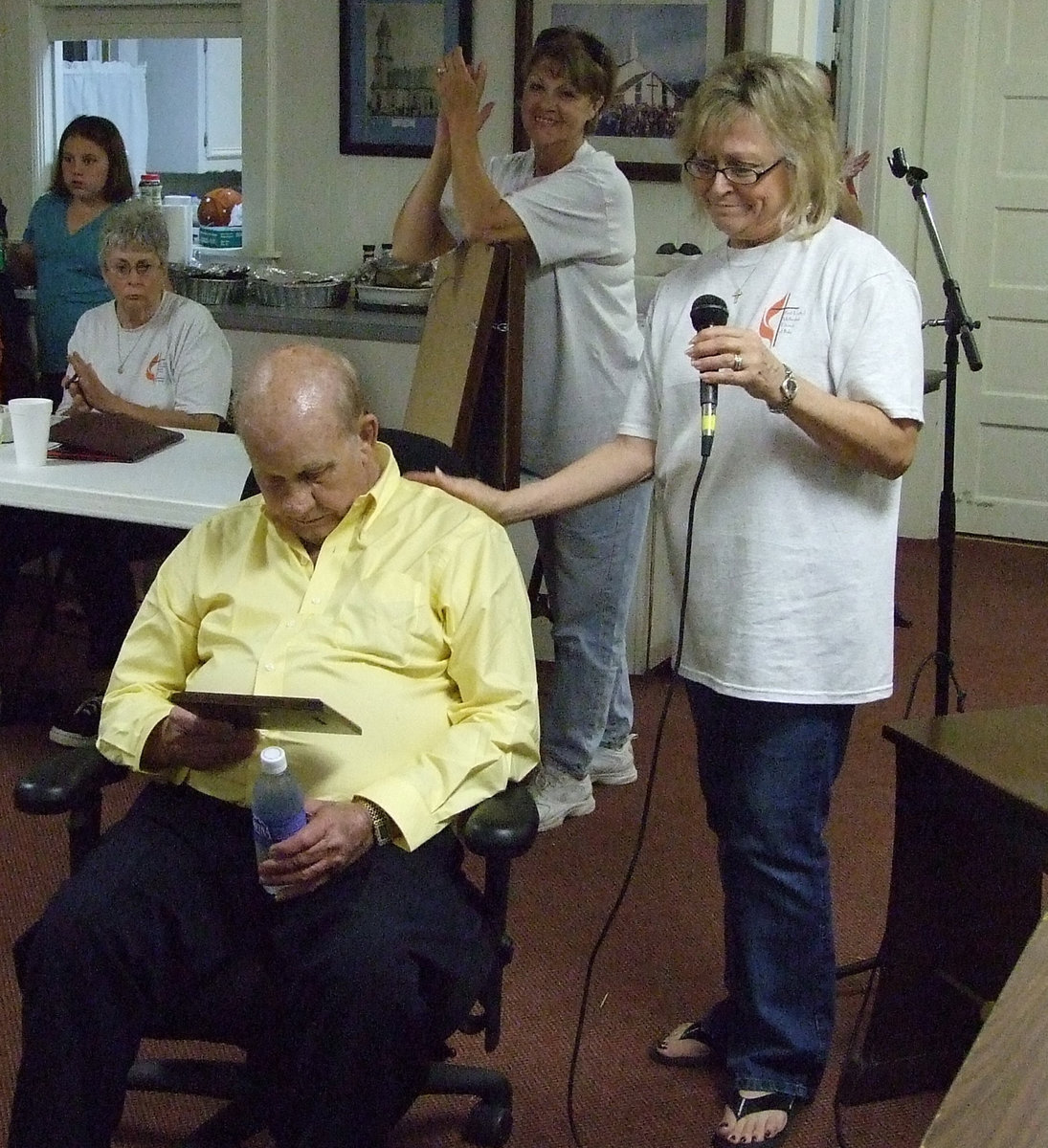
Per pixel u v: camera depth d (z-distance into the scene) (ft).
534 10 14.03
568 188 9.23
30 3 16.12
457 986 5.75
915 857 6.70
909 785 6.59
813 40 13.70
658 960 8.54
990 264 17.49
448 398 9.19
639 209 14.01
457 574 6.38
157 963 5.80
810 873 6.60
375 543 6.43
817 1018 6.83
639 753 11.56
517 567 6.55
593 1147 6.92
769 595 6.23
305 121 15.51
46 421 9.55
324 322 13.03
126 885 5.87
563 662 10.04
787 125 5.95
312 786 6.16
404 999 5.51
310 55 15.29
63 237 13.97
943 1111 3.53
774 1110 6.85
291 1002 5.63
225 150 16.33
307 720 5.69
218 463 9.81
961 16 16.76
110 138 13.88
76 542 11.28
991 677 13.48
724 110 5.98
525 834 5.76
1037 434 17.85
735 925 6.78
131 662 6.60
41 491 9.09
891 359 5.91
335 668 6.24
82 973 5.65
